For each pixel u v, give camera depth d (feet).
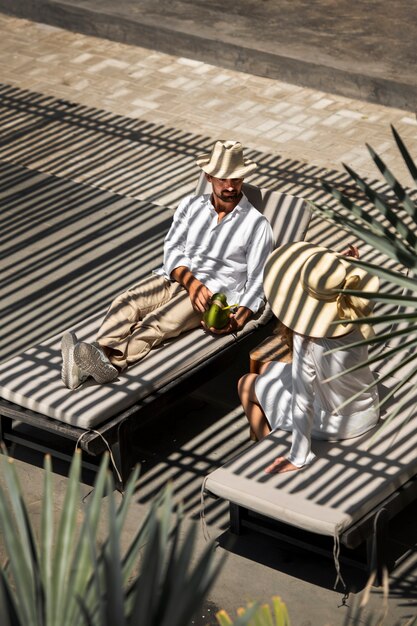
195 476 19.27
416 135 31.50
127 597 8.97
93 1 39.45
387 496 16.58
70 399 18.56
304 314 16.72
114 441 18.47
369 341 12.74
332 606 16.40
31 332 23.30
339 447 17.38
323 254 17.13
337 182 29.01
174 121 32.48
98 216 27.73
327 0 39.78
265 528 17.30
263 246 20.27
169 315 20.10
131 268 25.54
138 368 19.36
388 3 39.45
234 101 33.68
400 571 17.07
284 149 30.78
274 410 18.12
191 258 20.85
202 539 17.70
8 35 38.58
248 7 39.09
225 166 20.03
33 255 26.16
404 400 13.47
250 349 22.25
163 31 36.81
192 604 7.71
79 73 35.68
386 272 13.17
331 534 15.76
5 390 18.86
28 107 33.50
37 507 18.52
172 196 28.58
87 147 31.14
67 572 8.84
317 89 34.40
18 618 8.52
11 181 29.48
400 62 34.45
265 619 10.12
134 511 18.43
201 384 19.65
